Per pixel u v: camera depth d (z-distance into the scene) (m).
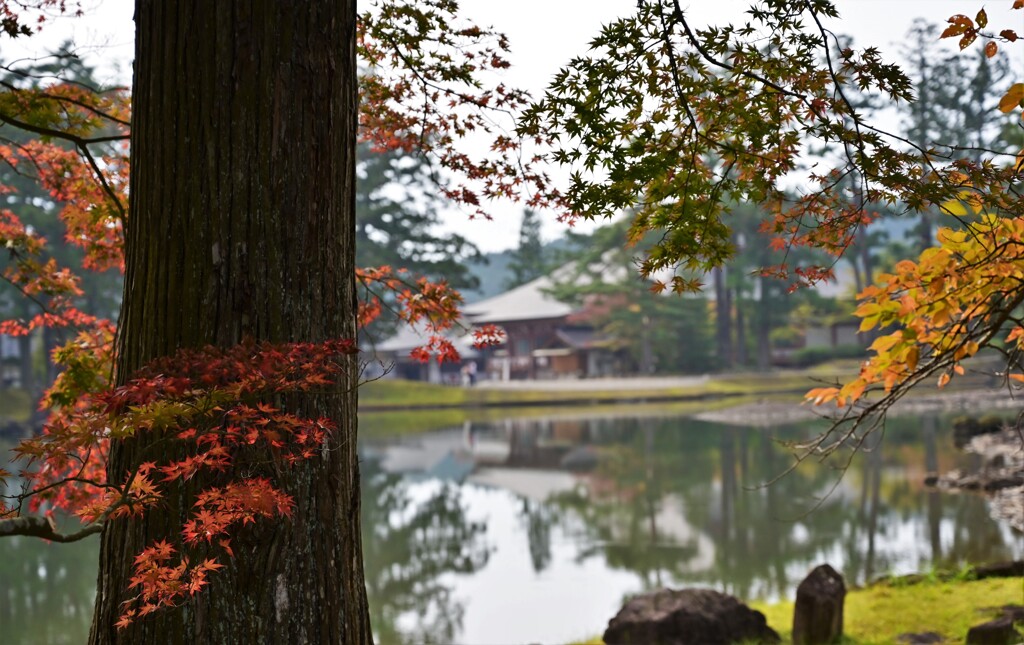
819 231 3.82
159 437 3.11
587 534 14.92
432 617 10.29
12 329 6.27
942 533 13.35
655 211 3.87
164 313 3.15
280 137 3.18
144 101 3.29
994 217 3.76
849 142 3.50
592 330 66.50
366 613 3.40
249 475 3.06
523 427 37.00
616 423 37.25
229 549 2.95
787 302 61.50
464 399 50.66
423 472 23.73
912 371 4.39
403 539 14.91
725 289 63.59
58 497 5.13
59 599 12.05
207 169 3.15
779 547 13.20
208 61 3.17
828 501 16.72
